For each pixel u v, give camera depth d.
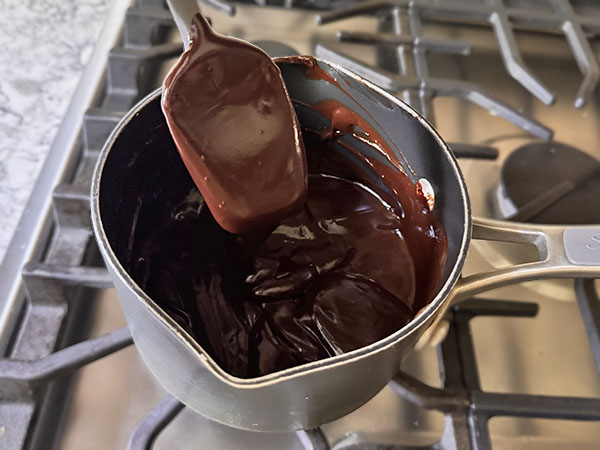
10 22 0.35
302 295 0.22
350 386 0.16
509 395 0.23
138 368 0.24
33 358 0.23
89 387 0.23
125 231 0.20
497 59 0.37
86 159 0.29
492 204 0.30
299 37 0.36
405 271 0.22
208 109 0.18
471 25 0.38
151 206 0.21
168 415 0.21
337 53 0.32
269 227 0.21
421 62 0.33
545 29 0.39
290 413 0.17
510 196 0.29
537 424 0.24
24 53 0.34
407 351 0.17
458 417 0.22
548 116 0.34
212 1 0.34
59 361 0.21
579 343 0.27
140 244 0.21
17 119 0.31
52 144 0.29
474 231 0.20
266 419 0.17
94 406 0.23
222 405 0.17
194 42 0.18
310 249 0.23
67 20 0.36
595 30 0.36
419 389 0.22
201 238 0.23
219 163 0.19
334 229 0.24
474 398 0.22
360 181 0.24
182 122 0.18
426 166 0.20
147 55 0.30
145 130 0.19
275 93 0.19
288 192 0.20
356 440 0.23
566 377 0.26
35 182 0.28
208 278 0.22
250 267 0.23
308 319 0.21
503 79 0.36
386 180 0.23
